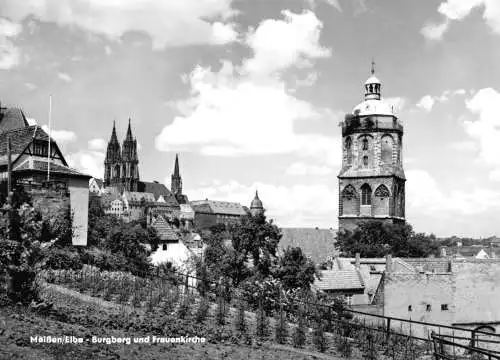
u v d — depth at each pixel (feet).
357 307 198.80
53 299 96.48
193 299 115.96
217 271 192.54
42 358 57.41
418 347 102.37
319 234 442.09
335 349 94.99
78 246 183.73
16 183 175.63
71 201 199.31
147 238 232.94
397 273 201.26
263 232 206.59
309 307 125.29
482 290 209.97
